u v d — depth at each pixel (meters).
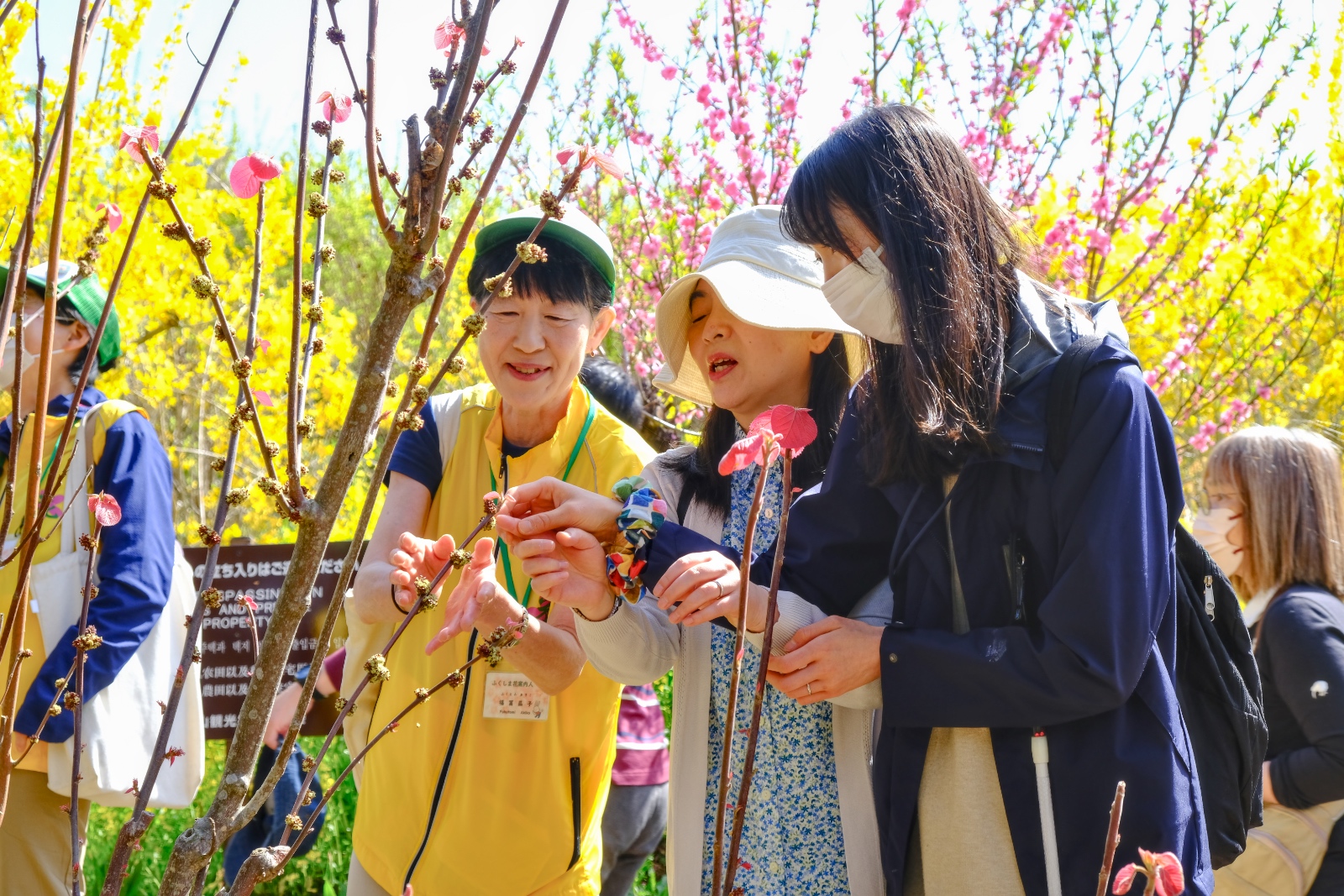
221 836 1.04
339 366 6.05
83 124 5.93
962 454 1.55
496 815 2.17
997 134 5.37
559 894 2.19
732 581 1.57
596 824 2.30
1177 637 1.60
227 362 6.08
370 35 1.03
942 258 1.54
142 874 3.70
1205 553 1.66
